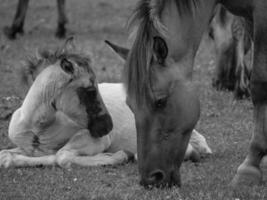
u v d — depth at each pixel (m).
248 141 13.91
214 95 18.23
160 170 9.22
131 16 9.41
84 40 28.64
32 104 11.64
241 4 10.23
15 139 11.97
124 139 12.38
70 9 38.50
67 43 11.81
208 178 10.84
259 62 10.06
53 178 10.97
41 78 11.64
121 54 10.02
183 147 9.40
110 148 12.45
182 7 9.58
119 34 30.27
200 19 9.77
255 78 10.14
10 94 18.78
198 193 9.68
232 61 18.31
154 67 9.16
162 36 9.27
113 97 12.48
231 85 18.69
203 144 12.65
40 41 28.62
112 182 10.73
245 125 15.32
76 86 11.43
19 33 30.27
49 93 11.53
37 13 37.31
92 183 10.67
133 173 11.31
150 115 9.16
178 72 9.31
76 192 10.13
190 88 9.33
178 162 9.43
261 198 9.48
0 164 11.70
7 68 22.86
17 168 11.68
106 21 34.28
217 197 9.51
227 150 13.15
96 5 39.62
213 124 15.51
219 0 10.30
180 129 9.29
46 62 11.88
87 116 11.55
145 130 9.19
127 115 12.41
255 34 10.03
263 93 10.19
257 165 10.34
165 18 9.52
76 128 11.86
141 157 9.25
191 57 9.65
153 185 9.34
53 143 11.96
